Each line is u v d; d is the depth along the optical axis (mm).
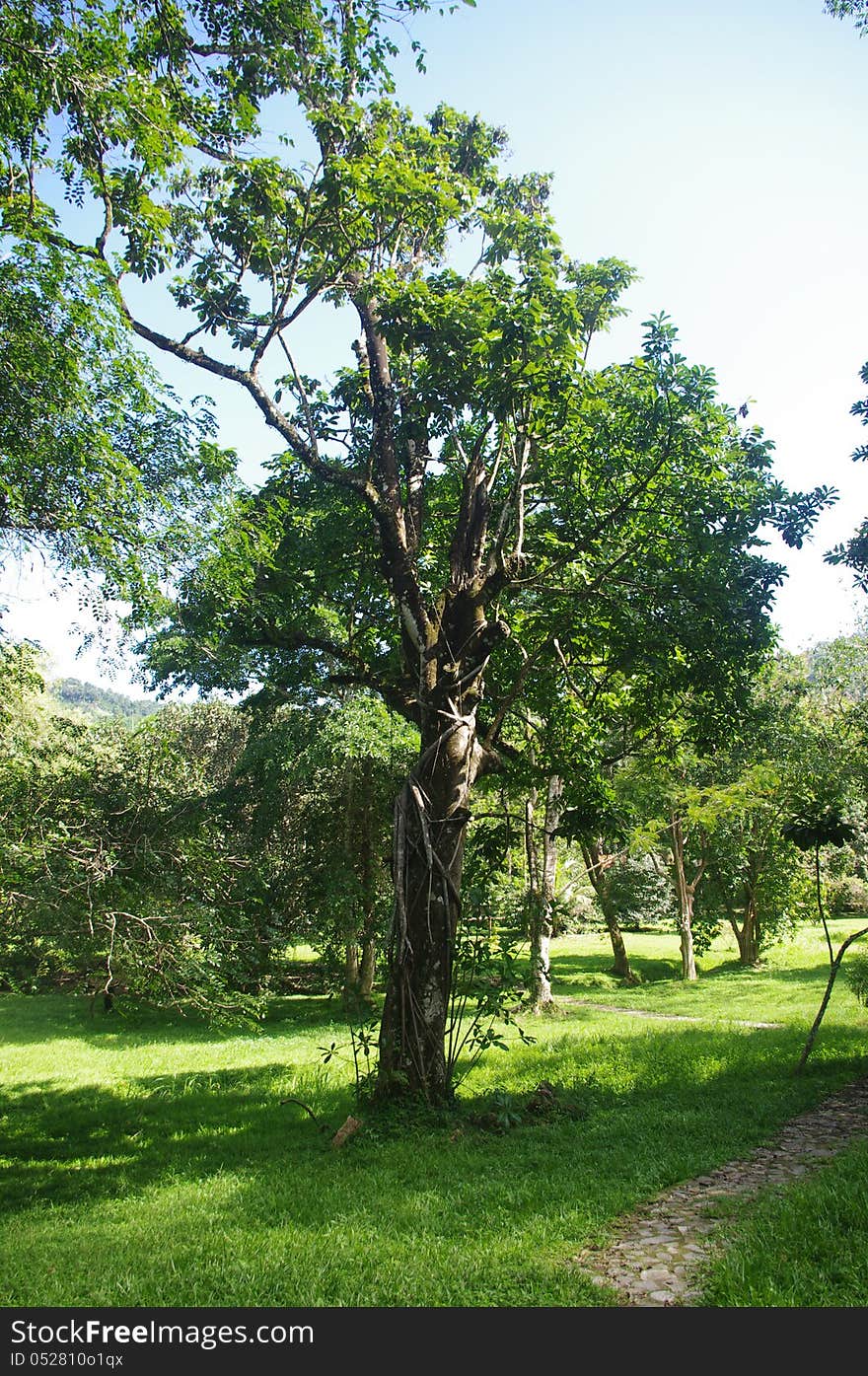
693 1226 5750
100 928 10086
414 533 11453
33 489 7410
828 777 19984
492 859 12656
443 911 9914
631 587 11375
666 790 23703
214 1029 18797
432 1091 9547
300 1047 16562
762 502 10742
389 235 10070
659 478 10859
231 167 9602
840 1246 5105
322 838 20953
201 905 11008
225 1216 6395
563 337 8969
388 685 11898
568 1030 16156
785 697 23406
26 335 6867
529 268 9375
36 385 7004
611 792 12773
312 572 12664
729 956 31656
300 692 19703
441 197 9719
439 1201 6477
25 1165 8633
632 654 11664
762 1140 7863
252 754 19859
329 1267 5273
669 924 45750
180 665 14992
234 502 9359
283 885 19641
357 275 11109
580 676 12945
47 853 9875
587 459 10828
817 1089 9695
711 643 10922
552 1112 9250
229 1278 5164
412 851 10156
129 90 8023
